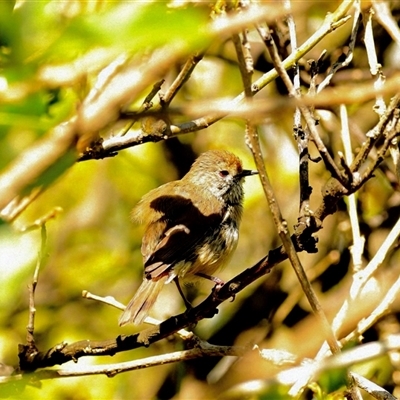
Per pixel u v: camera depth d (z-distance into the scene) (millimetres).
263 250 14039
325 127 12695
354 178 6445
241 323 13680
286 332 13172
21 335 12688
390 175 12219
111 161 14008
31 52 3902
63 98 5324
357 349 7234
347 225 12938
